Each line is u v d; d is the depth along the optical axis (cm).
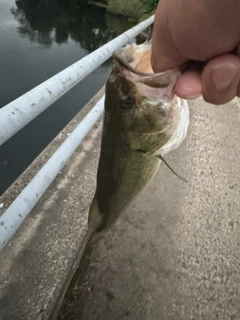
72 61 1170
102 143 145
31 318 172
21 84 909
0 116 113
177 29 94
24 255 197
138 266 205
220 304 195
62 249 203
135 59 130
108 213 157
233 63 92
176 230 234
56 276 190
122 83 129
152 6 1494
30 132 619
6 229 152
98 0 2319
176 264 211
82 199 236
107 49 215
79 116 319
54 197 232
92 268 198
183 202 258
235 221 249
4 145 570
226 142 345
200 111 394
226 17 83
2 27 1398
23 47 1207
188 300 194
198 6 86
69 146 208
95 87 831
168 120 134
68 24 1773
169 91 123
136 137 137
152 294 193
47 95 141
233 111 412
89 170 261
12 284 183
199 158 311
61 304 166
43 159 260
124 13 2175
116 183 148
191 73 106
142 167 146
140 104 129
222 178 291
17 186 235
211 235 235
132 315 183
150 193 259
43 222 216
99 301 184
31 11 1806
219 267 214
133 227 228
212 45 91
